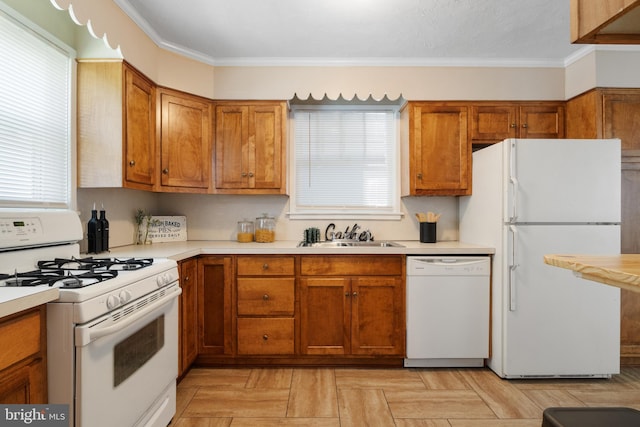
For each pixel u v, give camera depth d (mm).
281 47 2568
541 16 2162
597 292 2242
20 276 1287
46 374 1090
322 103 3121
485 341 2414
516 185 2221
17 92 1640
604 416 925
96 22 1753
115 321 1241
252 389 2150
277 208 3100
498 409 1938
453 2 2010
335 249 2438
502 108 2764
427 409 1936
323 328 2455
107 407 1216
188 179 2607
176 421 1816
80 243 2094
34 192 1752
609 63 2518
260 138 2754
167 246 2506
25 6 1667
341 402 2006
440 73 2773
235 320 2447
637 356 2514
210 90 2729
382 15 2146
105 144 2057
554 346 2250
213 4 2031
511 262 2238
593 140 2246
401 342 2436
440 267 2406
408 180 2812
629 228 2547
